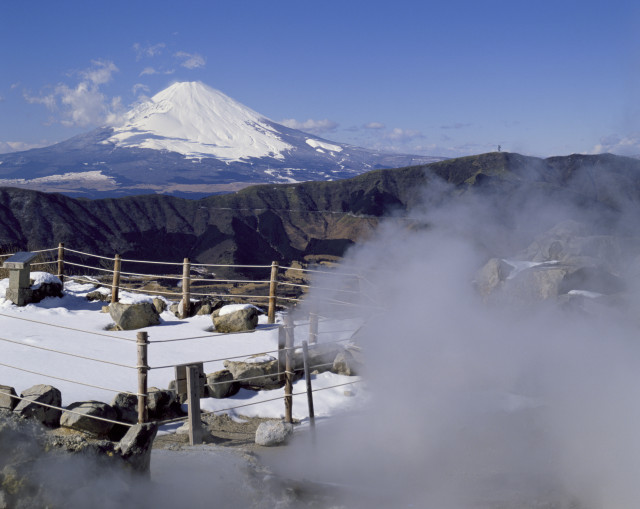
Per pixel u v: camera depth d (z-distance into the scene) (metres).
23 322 12.46
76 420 7.13
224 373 9.39
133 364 10.26
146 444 5.48
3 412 5.46
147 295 14.74
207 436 7.95
